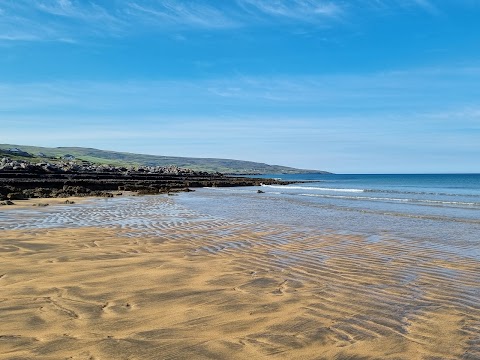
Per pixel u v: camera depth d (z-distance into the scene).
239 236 13.29
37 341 4.58
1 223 16.11
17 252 10.16
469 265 8.99
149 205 26.17
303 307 5.98
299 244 11.80
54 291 6.65
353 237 13.12
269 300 6.32
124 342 4.58
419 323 5.35
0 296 6.34
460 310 5.91
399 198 35.03
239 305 6.04
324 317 5.55
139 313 5.62
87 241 12.03
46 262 8.98
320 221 17.61
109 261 9.16
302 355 4.33
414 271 8.43
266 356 4.29
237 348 4.48
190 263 9.05
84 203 27.31
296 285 7.28
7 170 49.75
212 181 78.25
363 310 5.87
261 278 7.76
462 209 24.08
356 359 4.26
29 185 39.12
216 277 7.79
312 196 39.16
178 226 15.70
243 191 51.59
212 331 4.98
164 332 4.92
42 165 58.66
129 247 11.12
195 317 5.48
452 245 11.63
